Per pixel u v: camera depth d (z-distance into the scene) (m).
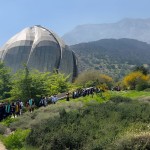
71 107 42.56
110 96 54.84
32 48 134.00
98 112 25.84
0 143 25.47
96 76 107.19
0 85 81.25
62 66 134.38
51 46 134.75
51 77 82.56
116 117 23.28
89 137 19.62
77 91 65.94
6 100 63.78
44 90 63.59
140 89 80.12
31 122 32.59
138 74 95.44
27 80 62.22
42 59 132.62
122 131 19.19
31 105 47.22
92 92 65.00
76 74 140.12
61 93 75.12
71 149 19.67
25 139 23.80
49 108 42.53
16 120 36.22
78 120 23.58
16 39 138.50
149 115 22.67
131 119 22.55
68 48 139.38
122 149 16.52
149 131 17.56
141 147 16.09
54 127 23.06
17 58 133.88
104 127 20.88
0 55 139.12
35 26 144.00
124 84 97.25
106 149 17.25
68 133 20.58
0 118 41.75
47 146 20.48
